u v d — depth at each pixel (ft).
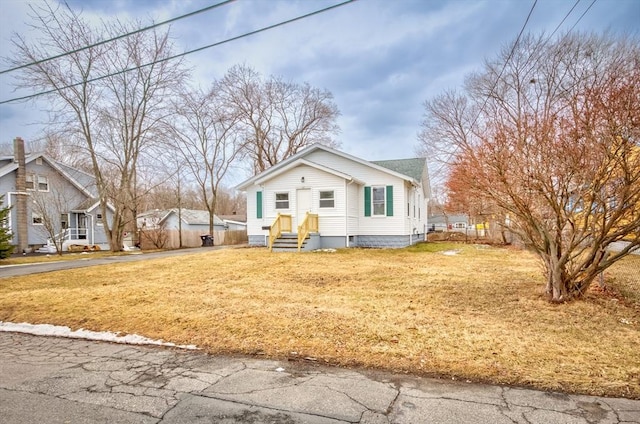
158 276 32.01
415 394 10.38
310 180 55.06
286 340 14.83
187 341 15.30
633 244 17.83
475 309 18.83
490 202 21.04
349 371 12.09
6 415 9.61
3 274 35.27
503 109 35.60
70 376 12.14
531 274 29.17
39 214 71.61
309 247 50.85
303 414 9.42
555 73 37.42
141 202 88.02
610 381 10.73
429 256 43.98
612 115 15.69
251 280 28.73
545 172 17.25
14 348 15.23
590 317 16.96
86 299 23.00
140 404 10.12
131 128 69.92
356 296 22.38
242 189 62.75
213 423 9.07
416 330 15.60
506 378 11.16
